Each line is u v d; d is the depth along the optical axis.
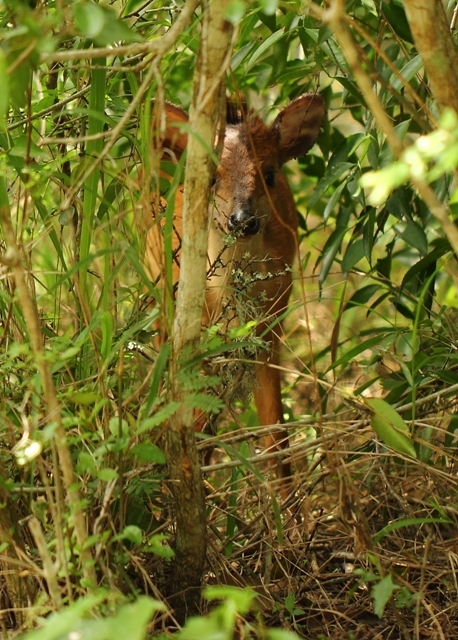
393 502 5.33
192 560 4.24
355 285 8.30
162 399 3.92
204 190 3.77
